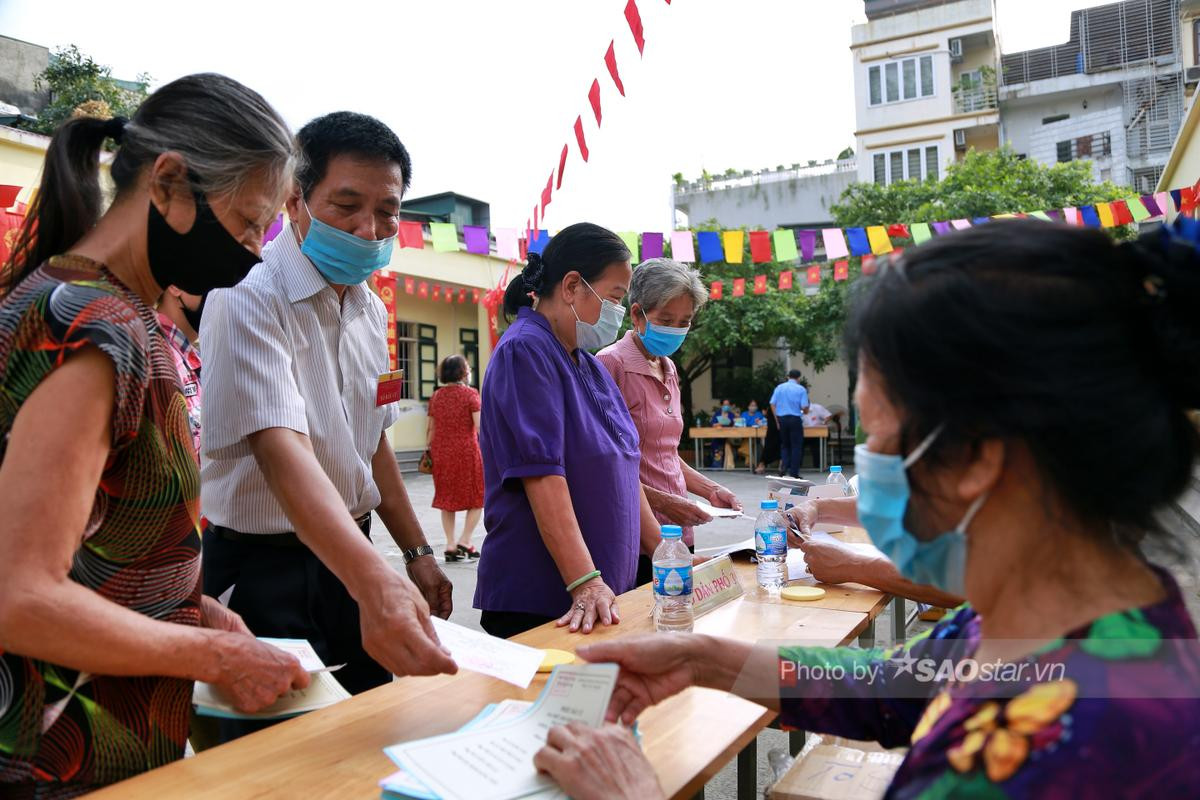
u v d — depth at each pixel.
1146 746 0.60
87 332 0.96
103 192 1.14
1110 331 0.67
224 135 1.09
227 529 1.77
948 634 1.07
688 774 1.05
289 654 1.21
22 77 11.22
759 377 17.39
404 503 2.15
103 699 1.05
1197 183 5.96
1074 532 0.71
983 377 0.69
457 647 1.44
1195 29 22.09
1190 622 0.69
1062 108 23.11
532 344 1.96
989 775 0.64
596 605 1.75
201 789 1.01
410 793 0.95
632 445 2.16
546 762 0.95
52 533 0.91
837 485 2.73
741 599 1.96
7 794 0.99
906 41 22.78
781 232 5.70
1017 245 0.71
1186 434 0.70
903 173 23.11
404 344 14.57
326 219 1.73
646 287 2.72
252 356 1.58
